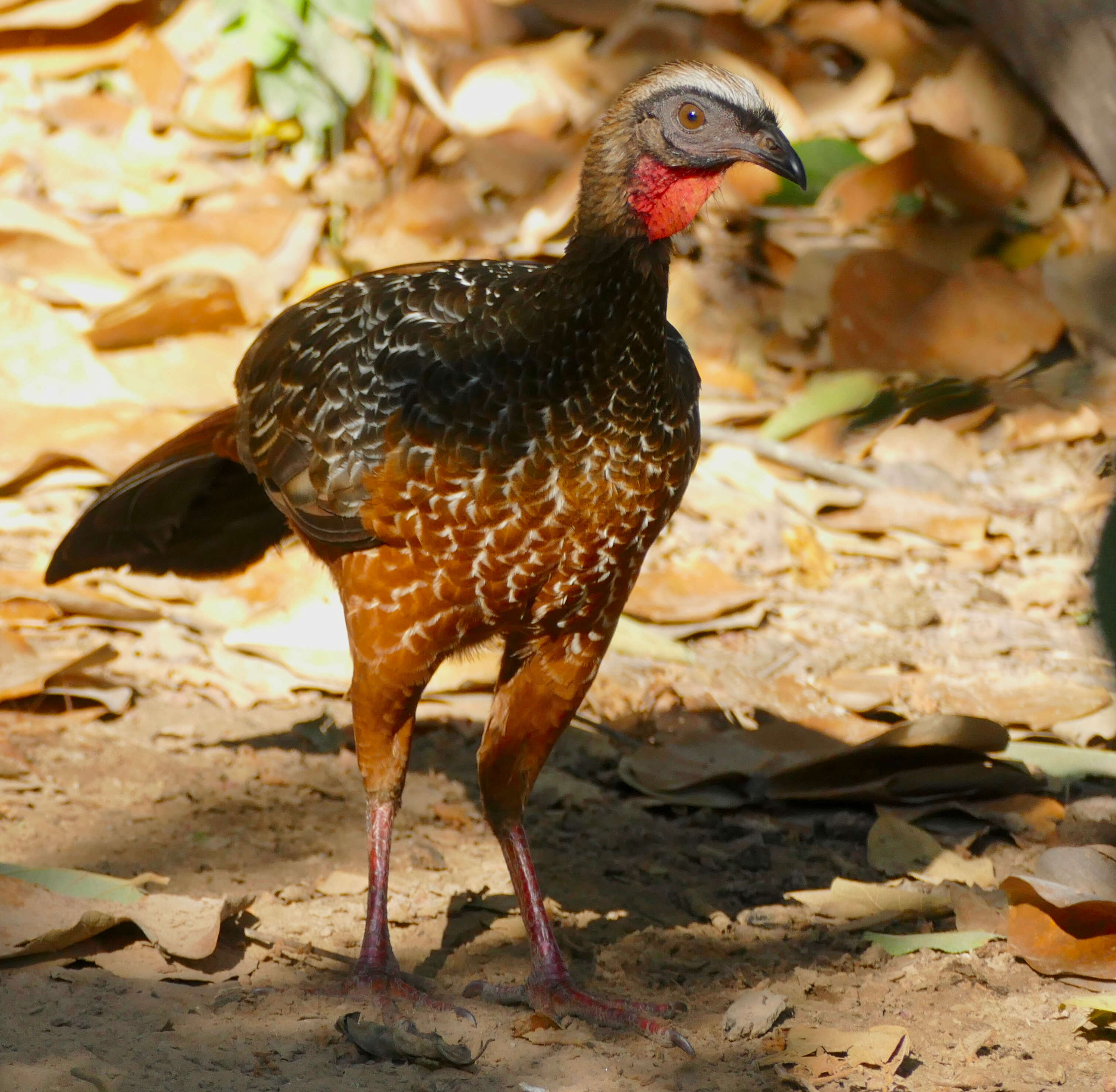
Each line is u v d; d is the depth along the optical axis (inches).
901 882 291.7
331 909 270.1
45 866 273.3
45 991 234.2
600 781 330.6
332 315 267.1
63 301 485.7
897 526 439.5
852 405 442.6
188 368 462.0
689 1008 246.4
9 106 553.9
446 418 240.1
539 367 239.3
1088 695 357.7
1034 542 439.2
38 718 327.9
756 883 292.4
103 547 317.7
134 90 561.0
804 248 515.2
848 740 335.3
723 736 339.9
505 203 551.2
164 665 355.9
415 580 247.6
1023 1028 239.3
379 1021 236.4
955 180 498.6
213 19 545.0
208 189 541.0
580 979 255.6
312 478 253.9
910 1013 243.8
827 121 550.9
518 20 588.1
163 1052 220.1
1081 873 269.0
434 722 347.3
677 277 516.1
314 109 543.8
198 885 272.5
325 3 537.3
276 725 338.6
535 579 246.5
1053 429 478.9
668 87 242.4
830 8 568.7
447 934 268.8
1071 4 492.7
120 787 305.1
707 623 391.5
